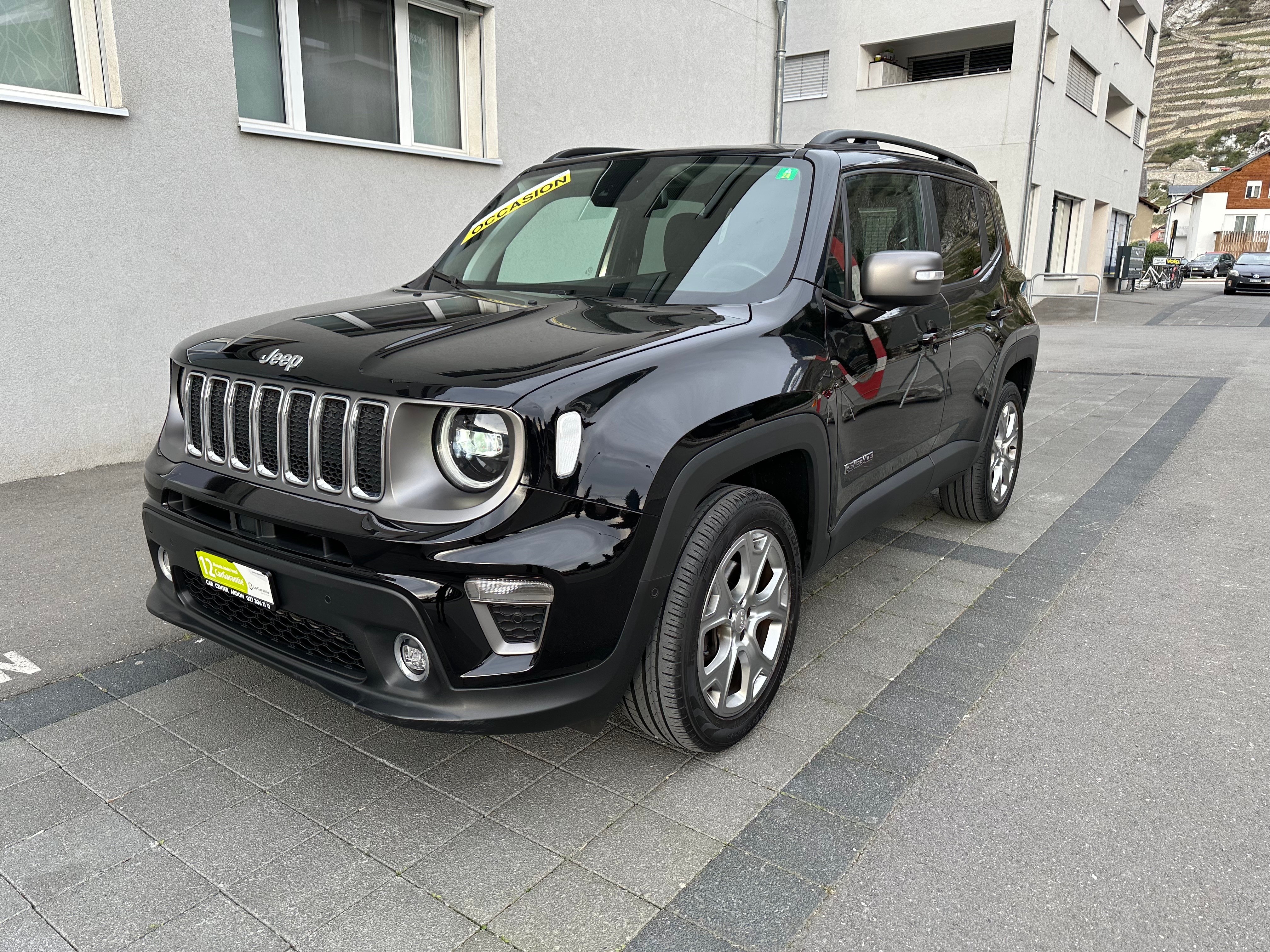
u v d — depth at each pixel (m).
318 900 1.92
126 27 5.02
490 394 1.89
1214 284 43.25
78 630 3.21
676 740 2.33
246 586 2.18
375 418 1.96
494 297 2.84
